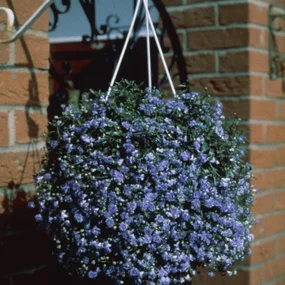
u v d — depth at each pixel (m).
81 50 3.03
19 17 1.95
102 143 1.90
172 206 1.92
